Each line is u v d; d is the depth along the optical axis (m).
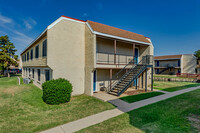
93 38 8.72
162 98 8.34
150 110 5.88
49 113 5.58
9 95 8.66
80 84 9.62
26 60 17.56
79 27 9.58
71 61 9.12
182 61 32.06
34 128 4.16
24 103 6.92
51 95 6.76
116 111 5.83
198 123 4.46
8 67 24.02
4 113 5.51
